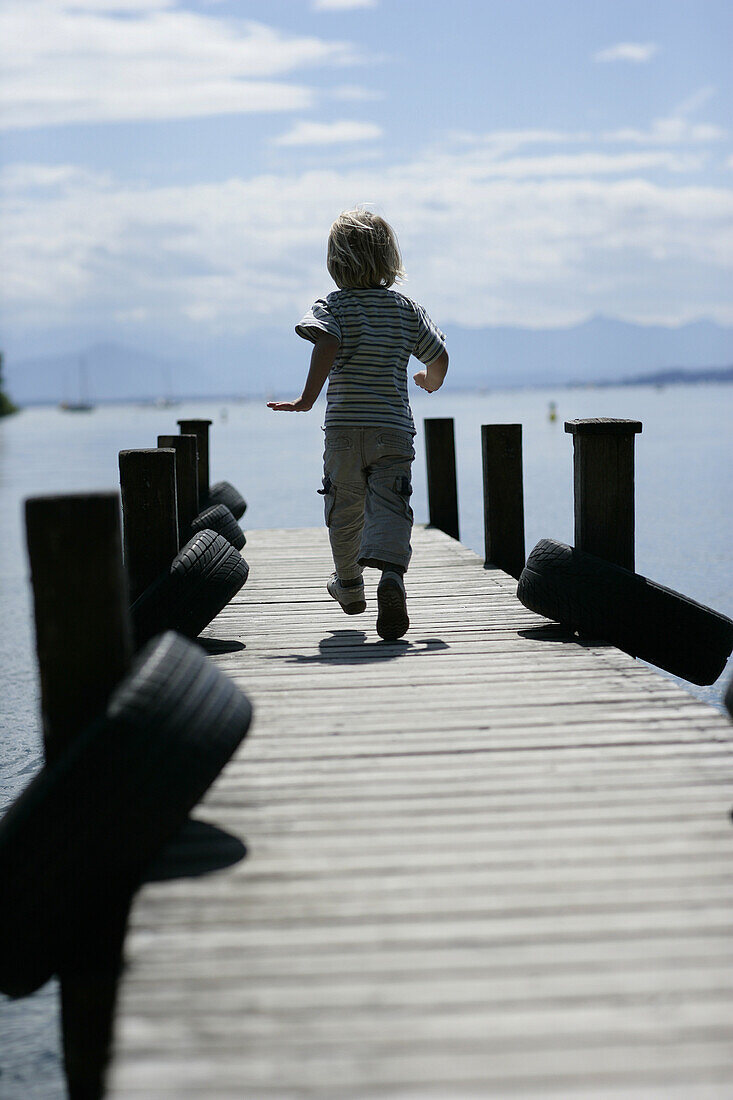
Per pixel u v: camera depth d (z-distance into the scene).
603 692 3.59
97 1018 2.48
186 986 1.84
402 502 4.36
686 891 2.14
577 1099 1.55
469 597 5.55
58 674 2.40
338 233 4.33
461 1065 1.63
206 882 2.22
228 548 4.82
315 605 5.54
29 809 2.27
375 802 2.65
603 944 1.95
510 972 1.86
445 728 3.23
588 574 4.42
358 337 4.27
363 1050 1.67
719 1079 1.59
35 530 2.37
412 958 1.92
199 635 4.77
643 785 2.72
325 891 2.18
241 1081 1.60
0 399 119.75
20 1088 3.14
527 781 2.77
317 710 3.46
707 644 4.36
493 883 2.19
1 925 2.29
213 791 2.75
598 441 4.61
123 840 2.30
